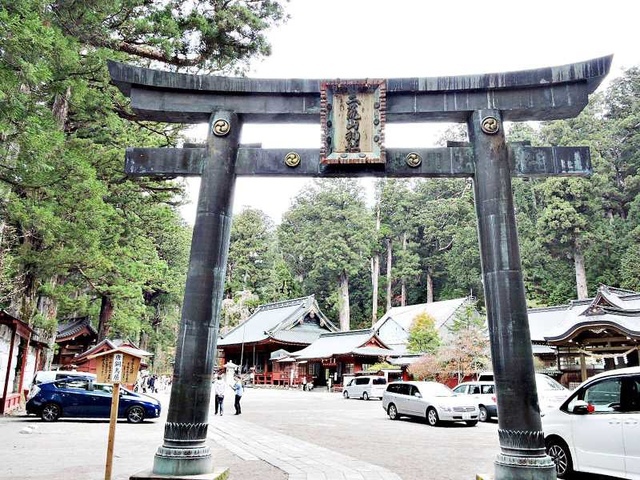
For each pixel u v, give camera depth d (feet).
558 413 30.01
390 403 70.03
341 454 37.24
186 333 24.49
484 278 25.08
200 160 27.07
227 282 259.19
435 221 238.07
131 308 121.29
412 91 26.81
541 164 26.37
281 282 254.88
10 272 63.10
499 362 23.59
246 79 27.25
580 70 26.17
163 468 23.06
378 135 26.17
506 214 25.09
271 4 57.26
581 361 77.82
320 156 26.27
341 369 158.51
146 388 128.06
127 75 27.04
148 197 75.36
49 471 28.71
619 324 70.03
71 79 39.55
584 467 27.86
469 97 26.86
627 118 190.29
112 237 75.00
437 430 56.44
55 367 127.44
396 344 173.68
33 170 34.60
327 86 26.61
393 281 253.44
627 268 155.74
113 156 61.57
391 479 27.86
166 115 27.89
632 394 26.94
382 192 260.83
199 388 24.12
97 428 51.78
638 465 25.29
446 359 107.55
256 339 184.96
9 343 61.72
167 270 152.97
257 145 27.58
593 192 171.83
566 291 177.88
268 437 47.52
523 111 26.81
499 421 23.32
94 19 42.86
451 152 26.66
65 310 95.66
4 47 27.40
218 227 25.94
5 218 45.24
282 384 177.17
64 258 55.21
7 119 29.09
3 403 60.90
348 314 234.58
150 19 49.96
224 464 32.58
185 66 56.49
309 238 242.99
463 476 29.81
